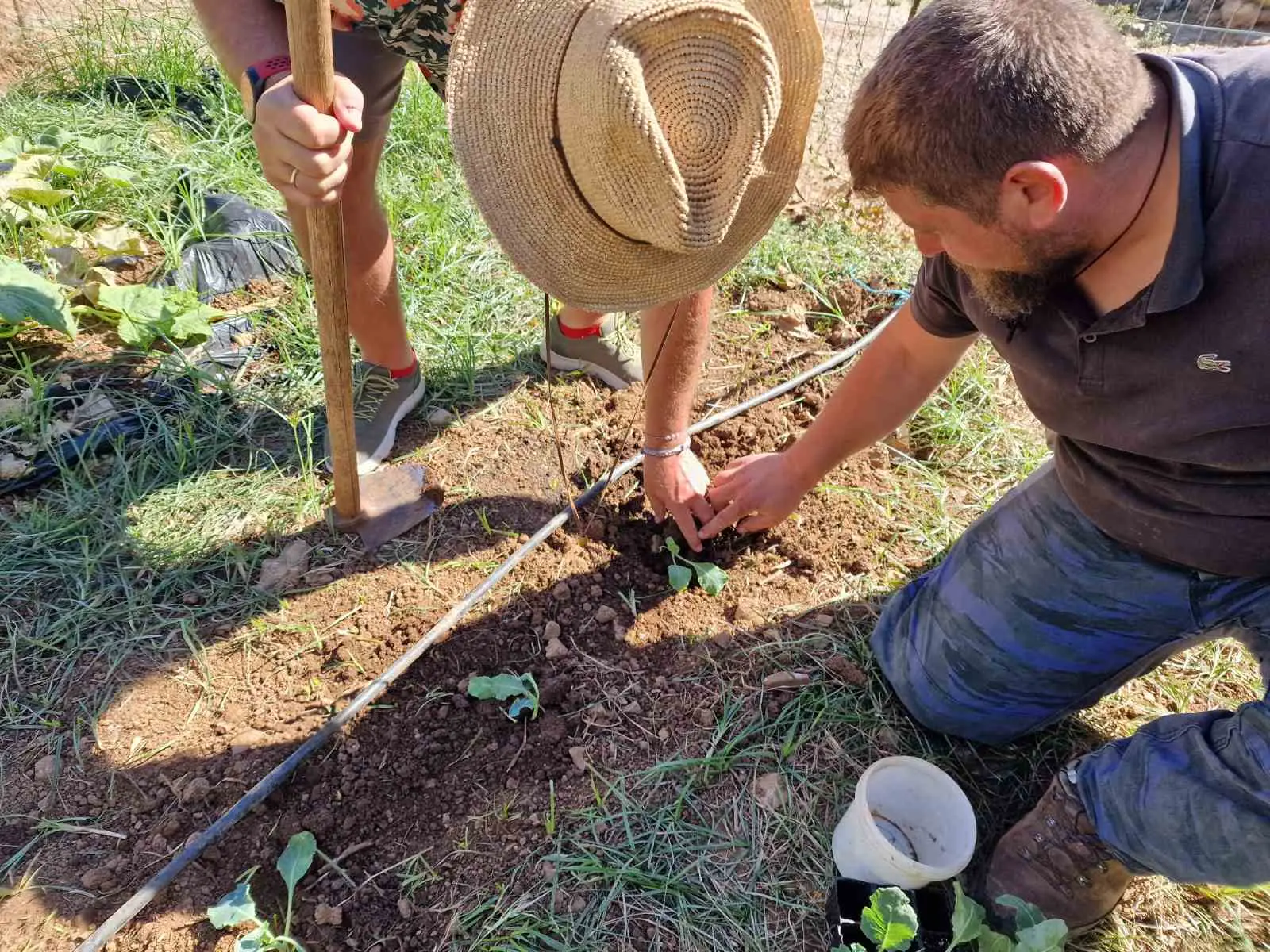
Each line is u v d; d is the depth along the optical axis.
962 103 1.21
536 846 1.83
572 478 2.60
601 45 1.29
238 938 1.68
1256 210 1.23
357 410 2.58
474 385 2.82
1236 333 1.32
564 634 2.20
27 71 3.99
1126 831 1.60
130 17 4.38
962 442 2.79
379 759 1.95
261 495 2.43
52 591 2.18
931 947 1.65
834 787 1.96
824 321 3.26
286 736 1.96
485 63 1.44
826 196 3.84
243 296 3.04
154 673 2.06
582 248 1.54
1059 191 1.22
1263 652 1.67
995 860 1.79
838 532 2.49
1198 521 1.56
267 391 2.71
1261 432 1.40
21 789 1.85
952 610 1.94
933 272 1.78
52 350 2.75
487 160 1.48
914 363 2.01
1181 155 1.24
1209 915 1.84
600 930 1.72
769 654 2.18
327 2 1.40
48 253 2.86
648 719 2.05
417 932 1.72
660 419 2.24
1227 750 1.47
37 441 2.47
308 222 1.75
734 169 1.42
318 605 2.22
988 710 1.96
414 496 2.48
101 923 1.68
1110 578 1.73
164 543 2.30
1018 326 1.59
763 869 1.83
